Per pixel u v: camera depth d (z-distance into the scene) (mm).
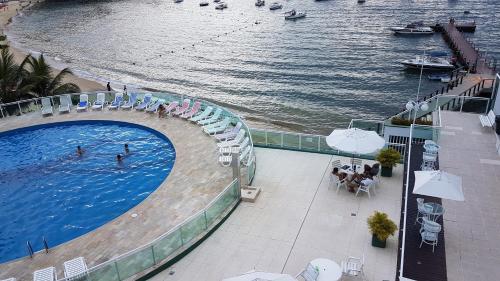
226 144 22438
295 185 19031
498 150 18375
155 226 16484
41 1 165375
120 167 22656
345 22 97750
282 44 79375
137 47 81562
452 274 11719
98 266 12789
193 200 18141
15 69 34219
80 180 21531
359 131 18766
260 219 16594
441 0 122812
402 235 13180
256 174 20203
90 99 31344
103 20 117688
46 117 29359
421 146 19641
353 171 19000
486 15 97562
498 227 13547
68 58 73812
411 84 54094
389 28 88000
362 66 62938
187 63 68625
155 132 26359
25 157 24359
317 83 56031
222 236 15664
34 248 16359
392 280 12969
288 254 14508
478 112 23828
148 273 13773
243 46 79062
